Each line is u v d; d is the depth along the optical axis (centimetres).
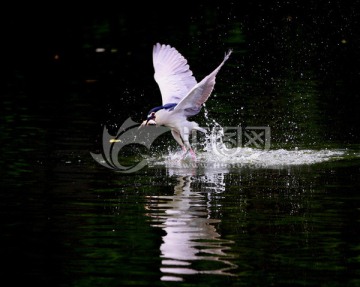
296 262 879
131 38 2623
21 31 2770
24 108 1822
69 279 835
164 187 1205
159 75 1445
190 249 922
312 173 1283
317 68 2173
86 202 1120
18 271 860
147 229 995
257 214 1055
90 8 3041
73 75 2214
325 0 2797
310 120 1652
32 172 1291
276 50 2373
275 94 1895
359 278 834
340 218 1033
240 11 2842
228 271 856
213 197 1142
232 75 2102
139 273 851
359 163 1348
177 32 2652
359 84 1986
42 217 1048
